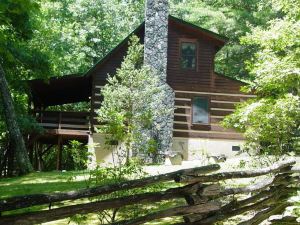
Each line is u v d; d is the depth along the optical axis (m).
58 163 19.58
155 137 17.11
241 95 20.22
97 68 19.39
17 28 16.17
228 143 19.94
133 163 7.14
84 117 19.94
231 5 31.80
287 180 6.18
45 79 18.28
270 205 5.98
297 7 11.29
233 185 7.75
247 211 5.45
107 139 13.50
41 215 3.12
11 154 15.46
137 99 15.56
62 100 23.72
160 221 5.51
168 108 17.62
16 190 8.85
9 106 14.80
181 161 14.90
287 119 9.27
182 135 19.84
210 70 20.23
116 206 3.59
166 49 18.08
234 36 30.28
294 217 5.71
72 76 19.12
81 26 32.84
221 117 20.06
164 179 3.88
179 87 20.08
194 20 30.97
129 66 16.08
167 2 18.30
